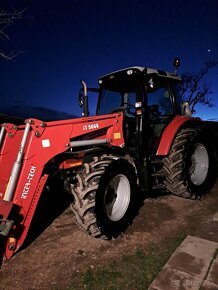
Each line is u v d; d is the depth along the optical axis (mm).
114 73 4480
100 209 3131
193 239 3186
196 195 4637
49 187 3654
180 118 4676
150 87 3902
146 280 2500
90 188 3064
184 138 4465
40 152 2947
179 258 2773
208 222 3691
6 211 2607
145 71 4059
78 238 3350
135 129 4363
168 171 4340
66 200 4828
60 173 3537
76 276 2594
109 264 2775
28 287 2457
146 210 4223
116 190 3635
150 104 4426
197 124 5234
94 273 2633
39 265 2785
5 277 2602
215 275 2477
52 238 3363
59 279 2557
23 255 2975
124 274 2604
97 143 3547
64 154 3477
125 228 3588
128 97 4590
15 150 3047
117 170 3414
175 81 4934
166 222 3773
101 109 5016
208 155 5012
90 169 3229
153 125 4547
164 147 4254
